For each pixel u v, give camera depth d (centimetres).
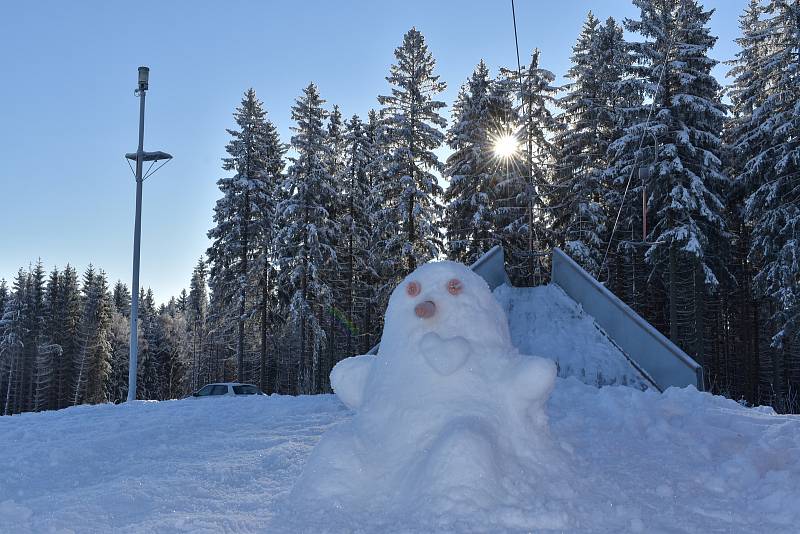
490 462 405
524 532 355
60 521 405
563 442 495
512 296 1473
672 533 362
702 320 2970
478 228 3341
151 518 409
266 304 4047
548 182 3669
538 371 466
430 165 3450
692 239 2620
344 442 456
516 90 3562
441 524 361
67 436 768
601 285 1316
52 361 6356
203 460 591
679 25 2980
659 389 1062
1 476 561
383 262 3612
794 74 2777
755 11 3869
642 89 2923
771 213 2762
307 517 398
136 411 1019
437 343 481
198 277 8862
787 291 2686
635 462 498
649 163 2800
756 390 3822
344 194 4359
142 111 1991
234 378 6969
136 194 1955
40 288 6706
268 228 4069
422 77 3466
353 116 4356
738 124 3450
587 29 3722
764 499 416
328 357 4319
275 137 4809
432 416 451
